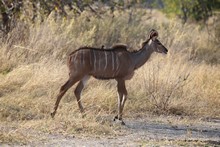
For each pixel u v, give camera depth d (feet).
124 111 107.96
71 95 109.70
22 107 99.91
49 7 151.64
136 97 115.24
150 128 96.43
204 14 229.86
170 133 93.40
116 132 89.86
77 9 165.78
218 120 109.40
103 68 98.84
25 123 90.33
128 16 186.50
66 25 151.23
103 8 176.86
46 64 120.78
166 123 102.27
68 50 135.33
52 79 113.60
